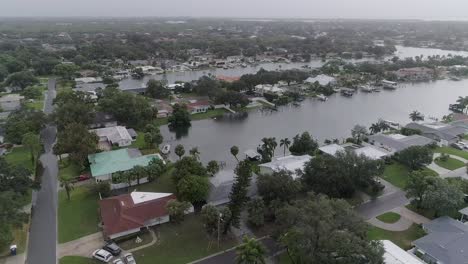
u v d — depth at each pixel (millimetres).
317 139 138750
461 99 180750
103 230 75000
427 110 184500
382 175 104438
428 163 107250
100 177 96812
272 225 78625
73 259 66562
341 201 64938
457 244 67125
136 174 95250
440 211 78688
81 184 96062
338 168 87188
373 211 85500
